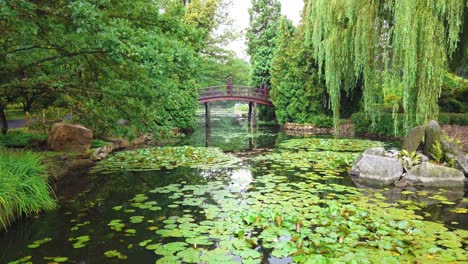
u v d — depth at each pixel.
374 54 7.73
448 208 4.30
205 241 3.20
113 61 4.76
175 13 5.66
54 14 3.87
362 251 2.93
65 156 6.20
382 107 14.18
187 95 14.87
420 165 5.70
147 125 6.24
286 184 5.53
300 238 3.12
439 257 2.81
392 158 5.93
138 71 5.19
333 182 5.73
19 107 14.22
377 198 4.72
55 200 4.64
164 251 2.99
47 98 7.56
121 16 5.23
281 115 18.47
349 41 8.72
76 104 7.28
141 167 7.02
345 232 3.32
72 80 5.95
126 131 6.34
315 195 4.83
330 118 16.36
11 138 6.68
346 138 12.65
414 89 6.65
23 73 6.34
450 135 9.72
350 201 4.52
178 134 14.41
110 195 5.00
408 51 6.25
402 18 6.35
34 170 4.50
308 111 17.33
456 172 5.54
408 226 3.48
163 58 4.23
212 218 3.88
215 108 45.66
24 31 4.28
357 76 8.70
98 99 6.14
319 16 9.93
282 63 19.25
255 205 4.33
